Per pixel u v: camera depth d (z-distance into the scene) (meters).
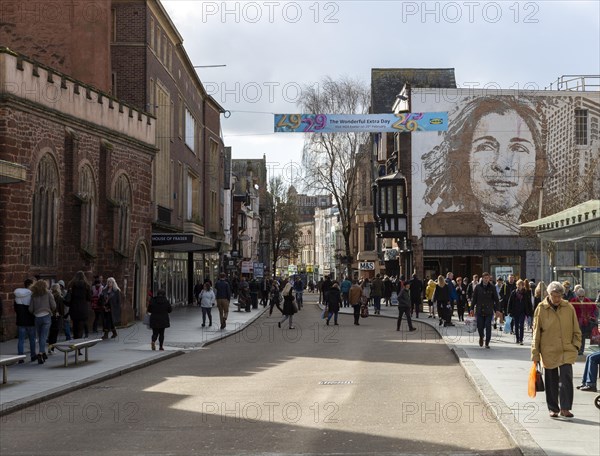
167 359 21.19
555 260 22.62
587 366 13.84
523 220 49.66
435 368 18.33
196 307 48.97
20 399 13.32
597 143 50.28
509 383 14.85
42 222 25.53
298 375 17.11
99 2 33.91
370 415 11.91
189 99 53.59
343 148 54.31
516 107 50.31
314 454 9.23
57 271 26.34
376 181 52.16
